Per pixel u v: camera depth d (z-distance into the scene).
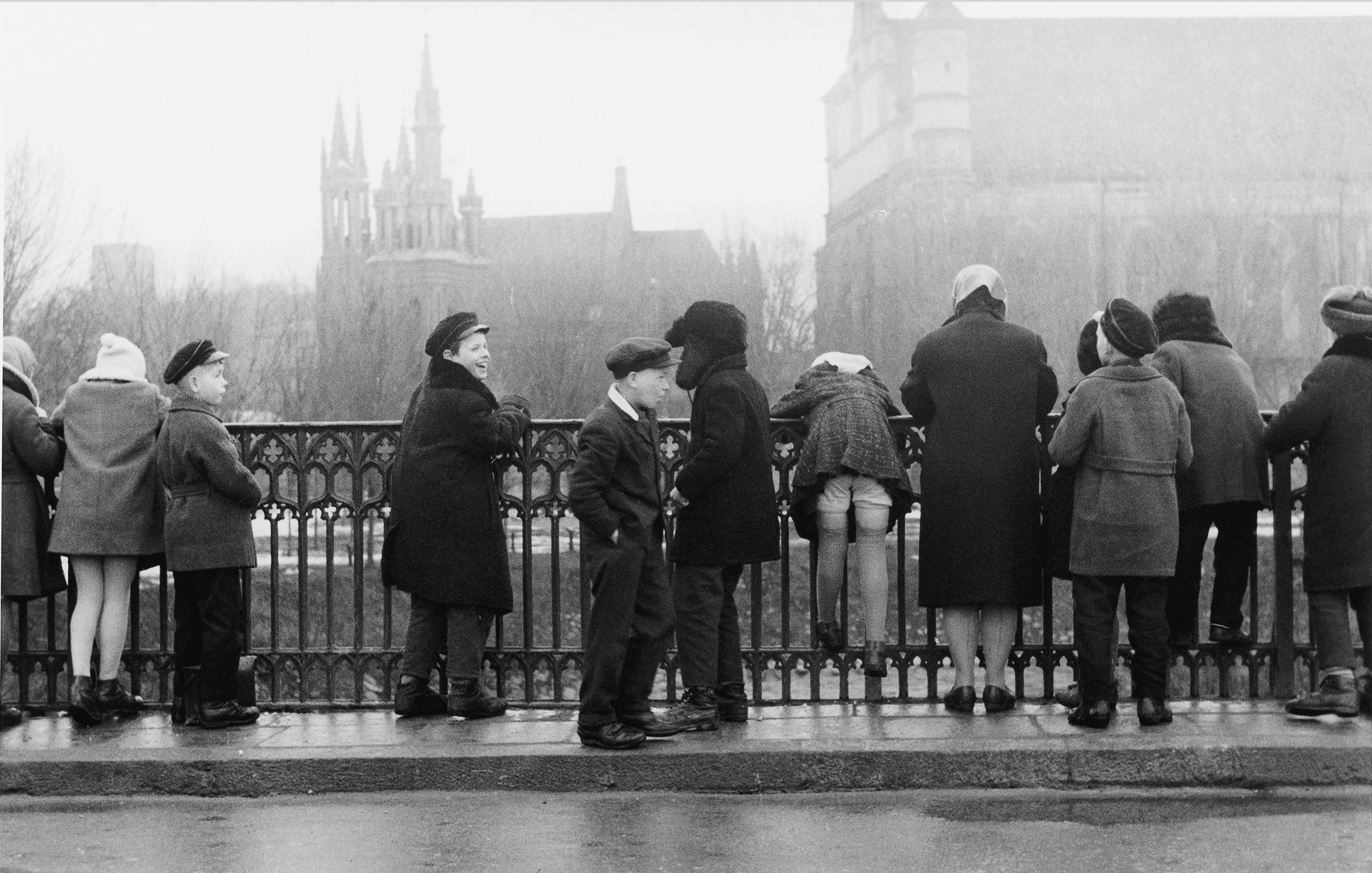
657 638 6.94
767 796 6.49
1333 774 6.52
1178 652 7.88
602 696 6.76
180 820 6.18
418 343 59.78
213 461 7.28
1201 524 7.59
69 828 6.04
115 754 6.76
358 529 7.96
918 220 78.38
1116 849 5.49
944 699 7.78
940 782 6.57
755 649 7.93
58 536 7.58
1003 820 5.98
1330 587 7.10
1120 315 7.00
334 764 6.66
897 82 110.06
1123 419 6.96
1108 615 7.05
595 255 79.44
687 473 7.12
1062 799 6.35
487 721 7.57
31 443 7.59
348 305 61.22
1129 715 7.42
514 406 7.89
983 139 103.75
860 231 78.69
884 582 7.67
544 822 6.03
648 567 6.94
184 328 57.28
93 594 7.65
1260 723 7.12
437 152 125.69
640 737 6.77
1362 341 7.18
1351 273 72.06
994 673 7.60
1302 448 7.78
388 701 7.96
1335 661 7.18
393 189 124.69
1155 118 101.56
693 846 5.60
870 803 6.32
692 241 79.31
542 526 23.75
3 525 7.64
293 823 6.07
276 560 7.98
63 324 43.78
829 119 121.38
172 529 7.35
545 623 23.56
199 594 7.43
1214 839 5.63
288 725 7.48
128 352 7.81
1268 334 67.75
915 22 105.38
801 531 7.90
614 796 6.54
